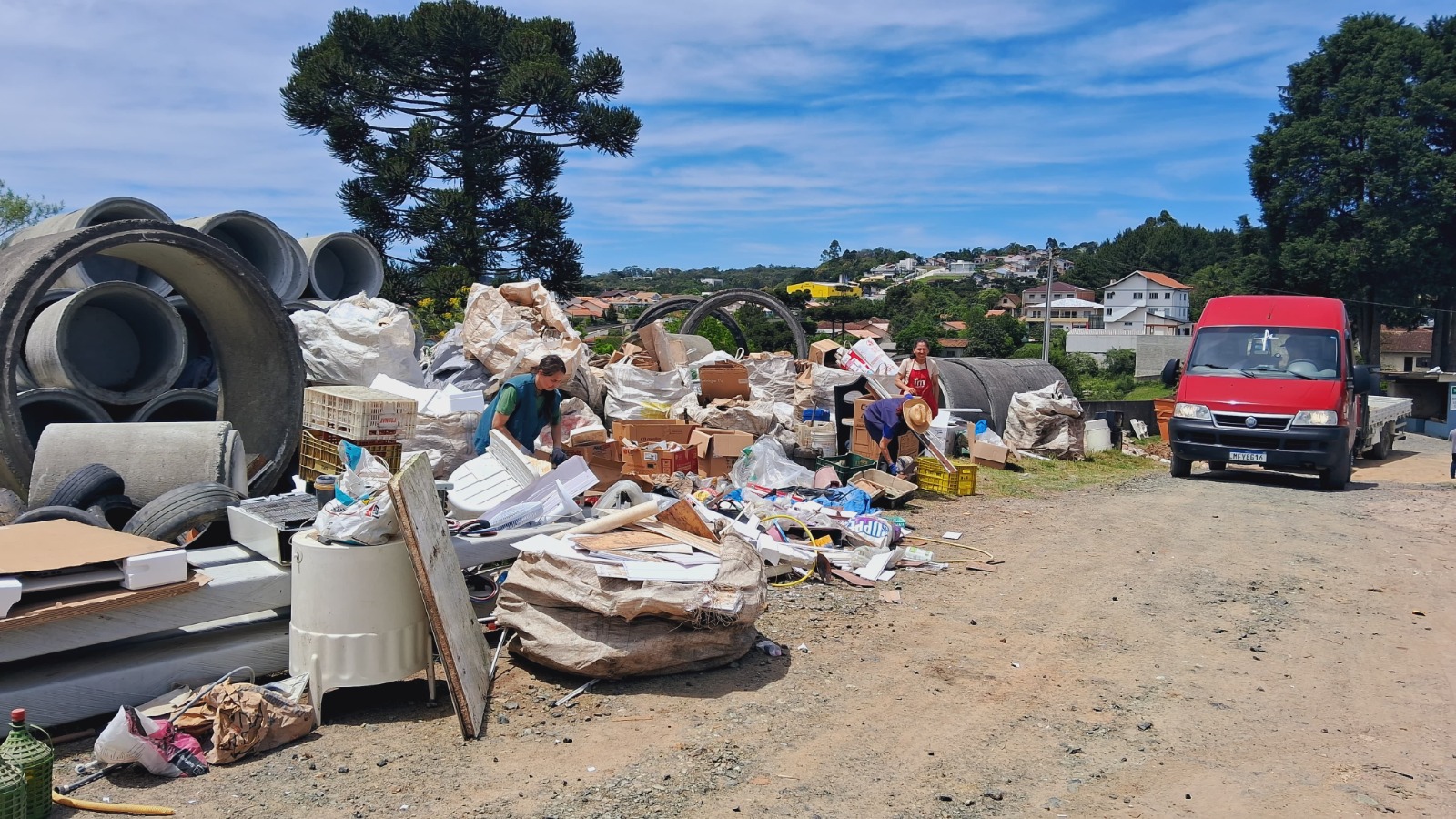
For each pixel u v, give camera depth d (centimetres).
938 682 513
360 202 2392
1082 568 776
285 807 364
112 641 420
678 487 855
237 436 606
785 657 544
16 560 394
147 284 896
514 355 966
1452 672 538
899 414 1041
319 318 888
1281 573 769
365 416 674
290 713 419
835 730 448
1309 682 520
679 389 1101
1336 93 4625
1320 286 4600
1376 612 659
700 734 438
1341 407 1252
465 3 2525
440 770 397
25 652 389
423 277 2395
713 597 482
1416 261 4369
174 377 767
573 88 2492
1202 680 523
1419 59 4634
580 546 504
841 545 779
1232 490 1255
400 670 443
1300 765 418
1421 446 2334
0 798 323
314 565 433
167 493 516
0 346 593
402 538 445
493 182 2584
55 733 416
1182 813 374
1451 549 871
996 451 1321
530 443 668
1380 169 4475
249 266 707
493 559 542
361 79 2388
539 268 2678
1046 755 425
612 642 481
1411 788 396
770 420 1096
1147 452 1716
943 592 694
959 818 368
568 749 420
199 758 394
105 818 353
